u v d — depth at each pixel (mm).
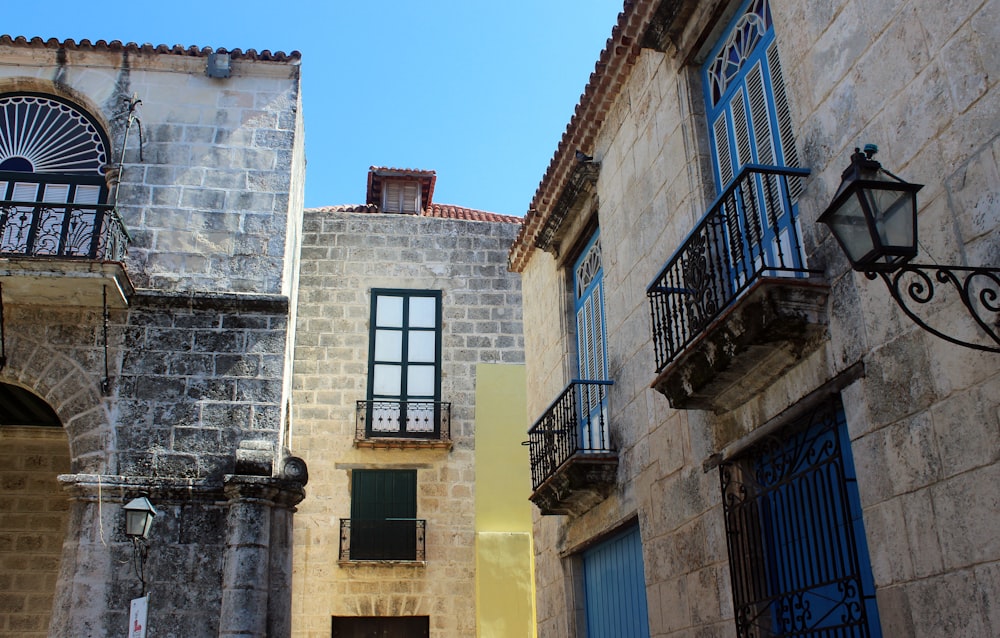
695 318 7098
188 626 9352
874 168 4145
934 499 4914
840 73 6020
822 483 6016
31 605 12664
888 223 4074
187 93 11820
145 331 10539
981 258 4625
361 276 19234
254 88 12047
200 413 10305
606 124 10828
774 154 7160
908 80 5332
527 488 18109
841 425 6051
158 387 10328
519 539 17578
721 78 8227
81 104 11664
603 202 10781
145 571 9484
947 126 4969
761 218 7246
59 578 9391
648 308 9125
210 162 11523
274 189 11562
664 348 7859
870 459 5480
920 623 4953
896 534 5199
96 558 9438
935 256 4969
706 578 7531
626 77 10133
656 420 8766
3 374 10148
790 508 6535
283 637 9570
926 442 5004
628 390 9539
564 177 11734
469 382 18750
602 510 10078
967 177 4773
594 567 10734
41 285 9992
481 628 16812
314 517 17203
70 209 10328
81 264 9820
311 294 18922
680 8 8477
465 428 18359
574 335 12047
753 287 6020
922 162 5148
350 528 17266
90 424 10062
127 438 10062
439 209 21703
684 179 8461
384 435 18125
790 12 6723
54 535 13039
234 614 9289
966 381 4723
